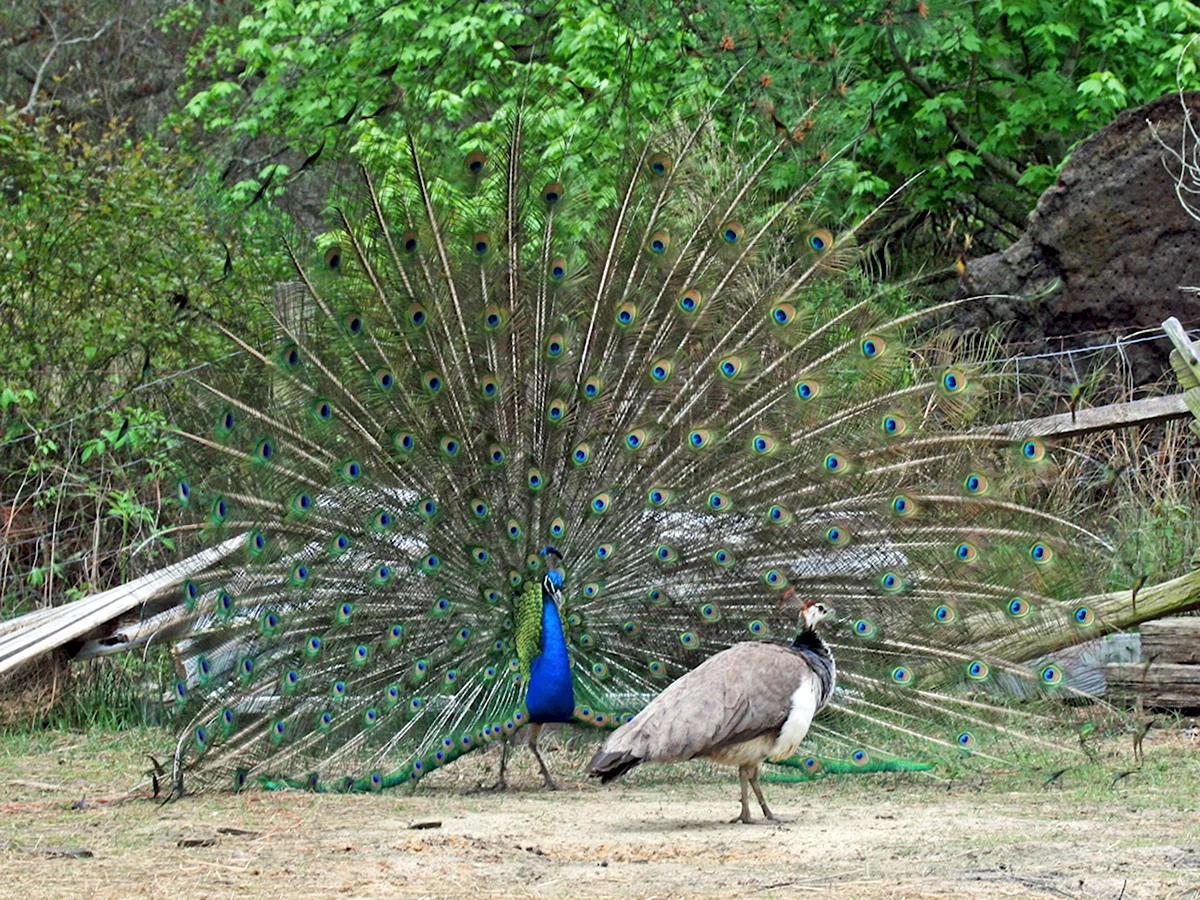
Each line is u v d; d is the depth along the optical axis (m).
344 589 12.38
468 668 12.40
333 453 12.58
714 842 9.60
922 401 13.12
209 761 11.94
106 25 33.81
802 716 10.12
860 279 18.88
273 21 25.05
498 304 12.80
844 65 19.00
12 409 17.89
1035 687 12.26
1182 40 20.89
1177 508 16.12
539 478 12.48
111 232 18.44
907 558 12.39
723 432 12.66
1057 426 14.45
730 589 12.51
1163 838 9.38
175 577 15.14
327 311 12.70
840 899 7.68
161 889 8.17
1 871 8.73
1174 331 13.98
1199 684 13.93
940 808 10.94
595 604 12.53
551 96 20.45
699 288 12.95
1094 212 18.47
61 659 15.67
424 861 9.00
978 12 23.17
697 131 13.52
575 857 9.13
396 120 19.62
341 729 12.14
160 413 17.30
